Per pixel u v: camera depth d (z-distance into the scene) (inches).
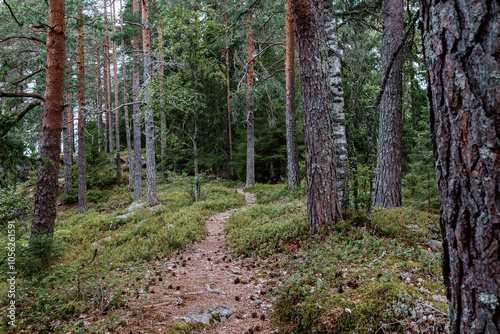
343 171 295.9
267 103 818.2
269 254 253.8
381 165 378.3
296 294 164.7
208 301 180.2
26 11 577.3
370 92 571.5
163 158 927.7
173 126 655.1
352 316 136.0
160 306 169.5
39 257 215.2
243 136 928.3
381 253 203.9
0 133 198.7
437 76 62.7
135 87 741.3
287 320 152.5
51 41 284.0
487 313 55.5
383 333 127.5
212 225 415.8
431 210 356.2
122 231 418.9
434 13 62.2
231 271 233.9
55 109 285.1
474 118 55.6
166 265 259.8
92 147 940.6
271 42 652.1
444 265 66.9
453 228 62.2
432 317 129.0
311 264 203.9
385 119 378.0
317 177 264.1
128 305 169.6
